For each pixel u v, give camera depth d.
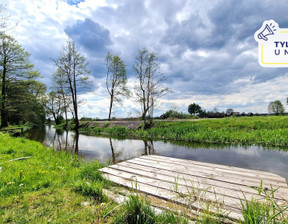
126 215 1.85
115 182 3.03
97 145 10.02
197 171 3.65
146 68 16.98
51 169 4.38
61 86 24.42
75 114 24.03
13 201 2.32
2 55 19.78
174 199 2.35
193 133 11.04
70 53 23.66
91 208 2.13
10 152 6.25
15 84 20.97
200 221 1.72
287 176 4.32
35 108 30.62
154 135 13.16
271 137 8.54
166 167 3.96
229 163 5.56
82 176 3.43
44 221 1.86
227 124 12.32
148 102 16.59
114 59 25.44
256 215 1.56
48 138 13.87
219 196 2.47
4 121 20.78
